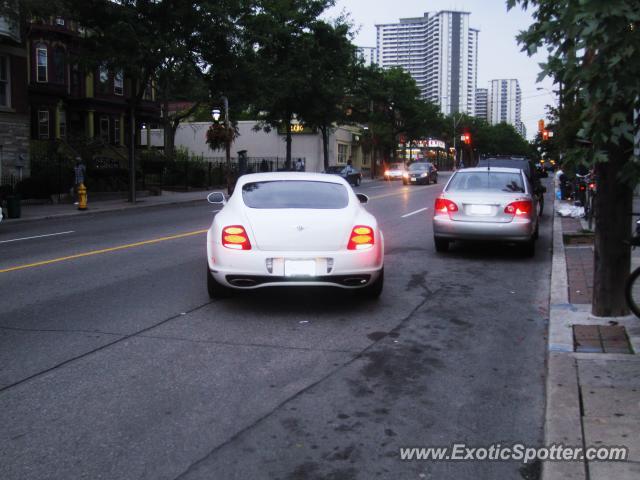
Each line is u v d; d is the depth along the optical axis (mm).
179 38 25625
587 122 4844
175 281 9109
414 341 6309
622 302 6805
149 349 5953
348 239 7078
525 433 4250
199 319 7023
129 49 23734
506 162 18703
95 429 4246
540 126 40812
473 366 5578
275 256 6945
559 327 6539
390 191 34125
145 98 43250
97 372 5328
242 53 28891
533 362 5699
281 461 3838
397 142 68562
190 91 38312
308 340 6285
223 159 54688
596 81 4336
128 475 3656
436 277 9711
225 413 4516
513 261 11289
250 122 58500
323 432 4234
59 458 3846
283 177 8242
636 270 6566
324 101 44156
